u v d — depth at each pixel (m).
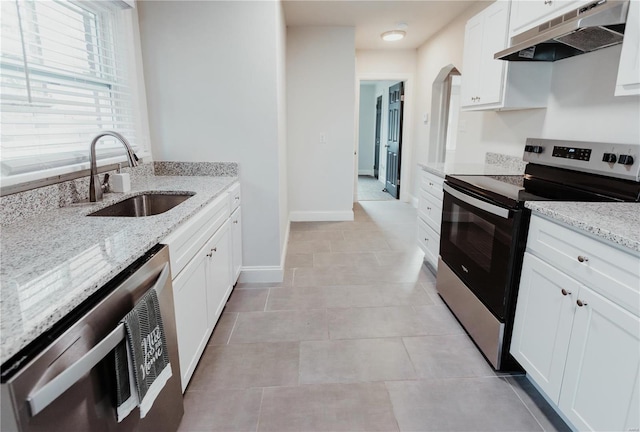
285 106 3.90
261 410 1.55
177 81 2.46
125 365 0.94
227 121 2.53
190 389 1.67
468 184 2.12
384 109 7.24
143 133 2.45
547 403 1.60
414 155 5.54
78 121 1.74
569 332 1.33
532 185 2.04
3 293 0.82
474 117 3.49
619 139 1.87
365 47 5.15
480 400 1.61
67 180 1.70
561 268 1.38
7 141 1.37
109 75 2.00
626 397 1.09
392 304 2.47
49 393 0.69
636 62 1.42
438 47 4.37
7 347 0.64
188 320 1.53
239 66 2.45
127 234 1.23
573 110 2.18
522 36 2.00
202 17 2.38
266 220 2.71
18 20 1.34
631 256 1.07
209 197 1.81
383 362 1.87
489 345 1.84
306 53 4.27
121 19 2.16
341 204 4.70
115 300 0.94
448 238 2.41
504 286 1.70
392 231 4.20
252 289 2.69
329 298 2.56
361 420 1.50
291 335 2.11
